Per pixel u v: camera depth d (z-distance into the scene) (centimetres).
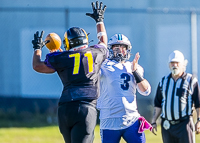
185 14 5016
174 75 2534
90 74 1906
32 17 5209
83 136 1861
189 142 2447
